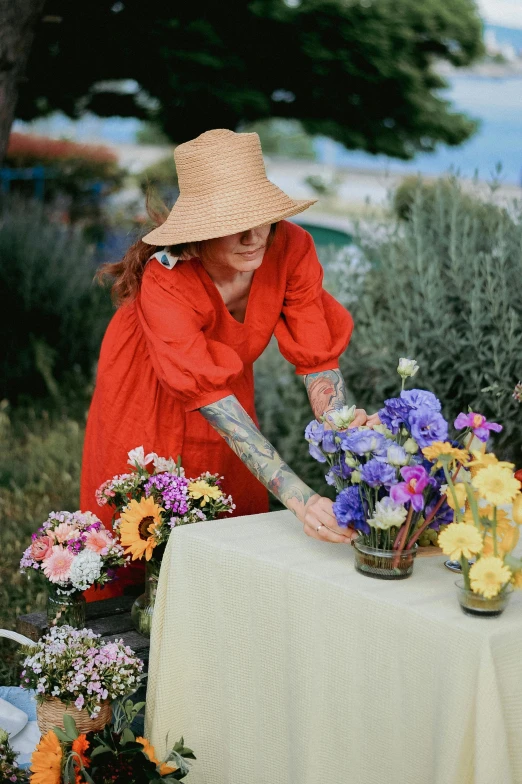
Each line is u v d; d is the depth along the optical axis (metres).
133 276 2.76
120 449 2.90
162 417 2.88
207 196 2.47
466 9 8.38
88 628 2.59
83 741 2.09
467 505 1.87
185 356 2.46
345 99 8.30
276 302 2.75
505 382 3.71
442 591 1.86
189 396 2.42
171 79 7.69
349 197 23.66
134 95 8.29
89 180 12.27
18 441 5.66
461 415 1.89
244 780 2.13
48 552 2.56
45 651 2.30
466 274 4.00
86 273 7.35
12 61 5.16
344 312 2.85
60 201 11.88
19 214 7.67
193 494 2.48
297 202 2.55
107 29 7.37
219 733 2.19
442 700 1.70
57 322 6.88
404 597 1.82
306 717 1.96
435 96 8.78
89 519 2.64
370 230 4.62
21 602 3.52
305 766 1.96
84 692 2.22
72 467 5.16
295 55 7.91
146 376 2.85
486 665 1.63
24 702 2.62
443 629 1.70
